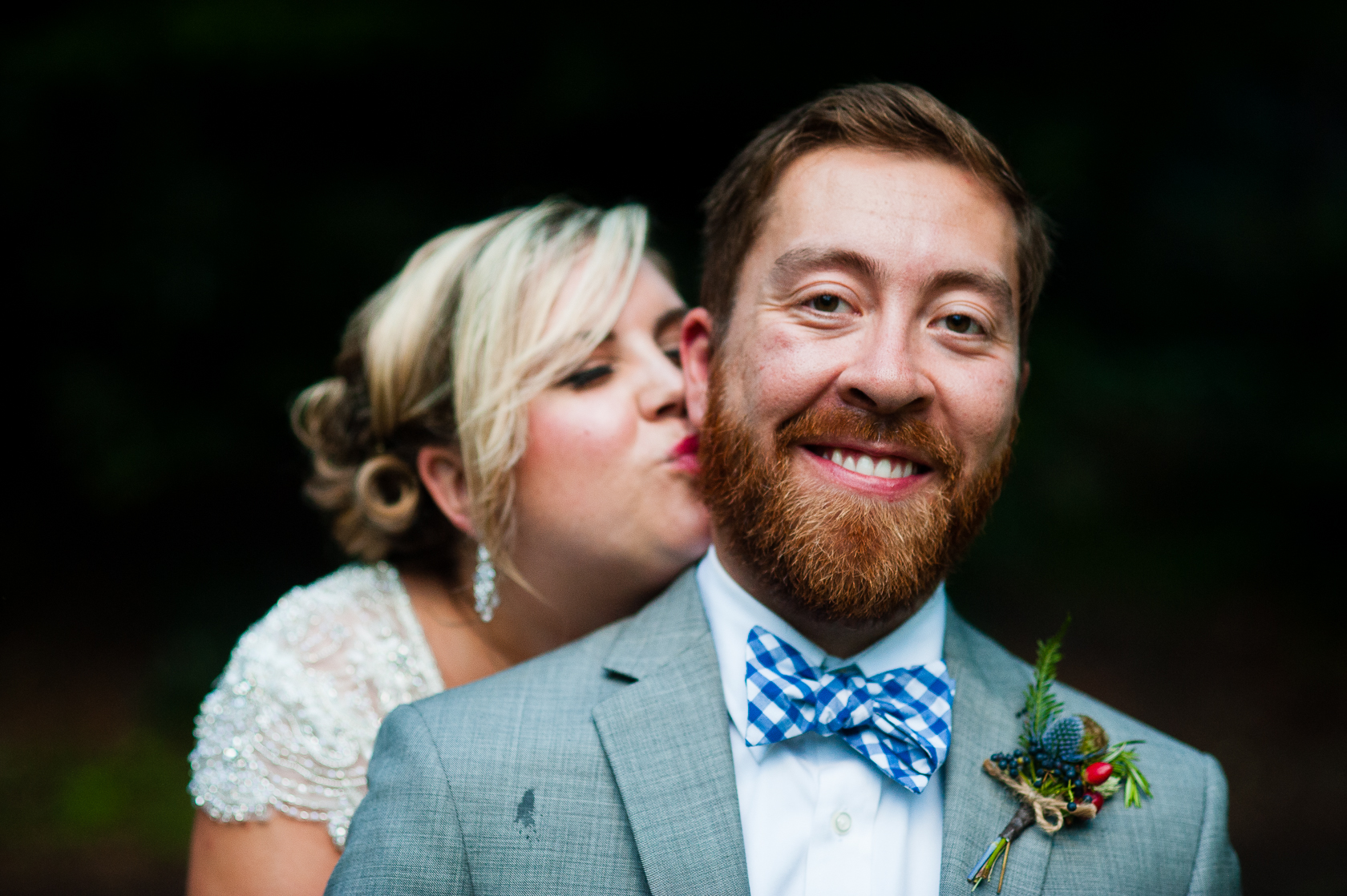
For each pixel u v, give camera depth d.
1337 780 6.38
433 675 2.42
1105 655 7.40
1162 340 8.42
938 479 1.74
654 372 2.29
